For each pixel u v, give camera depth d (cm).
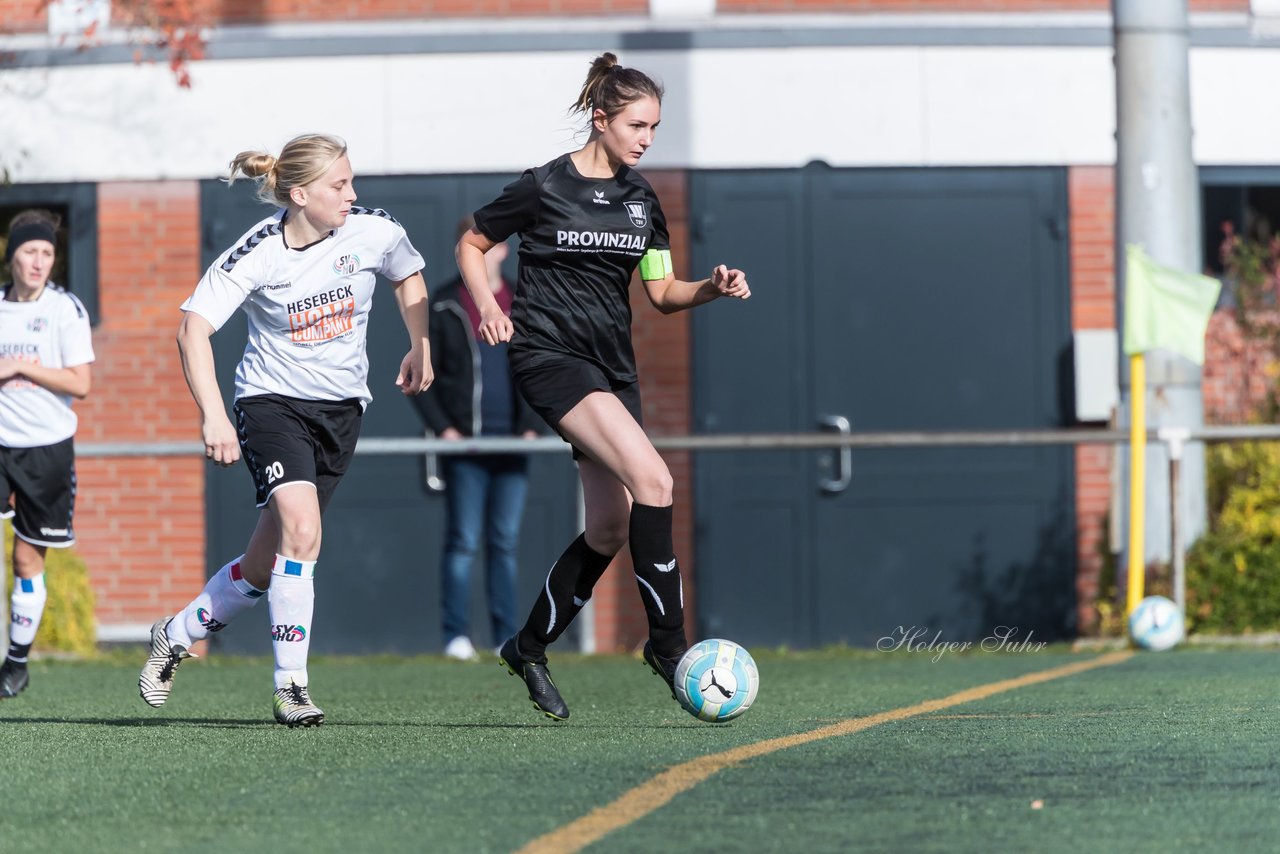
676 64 4419
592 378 1827
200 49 4312
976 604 4412
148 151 4453
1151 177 3681
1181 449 3550
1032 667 2927
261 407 1975
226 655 4303
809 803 1355
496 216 1850
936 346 4450
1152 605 3344
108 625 4375
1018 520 4422
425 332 2053
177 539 4391
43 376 2547
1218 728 1842
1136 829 1247
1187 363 3684
